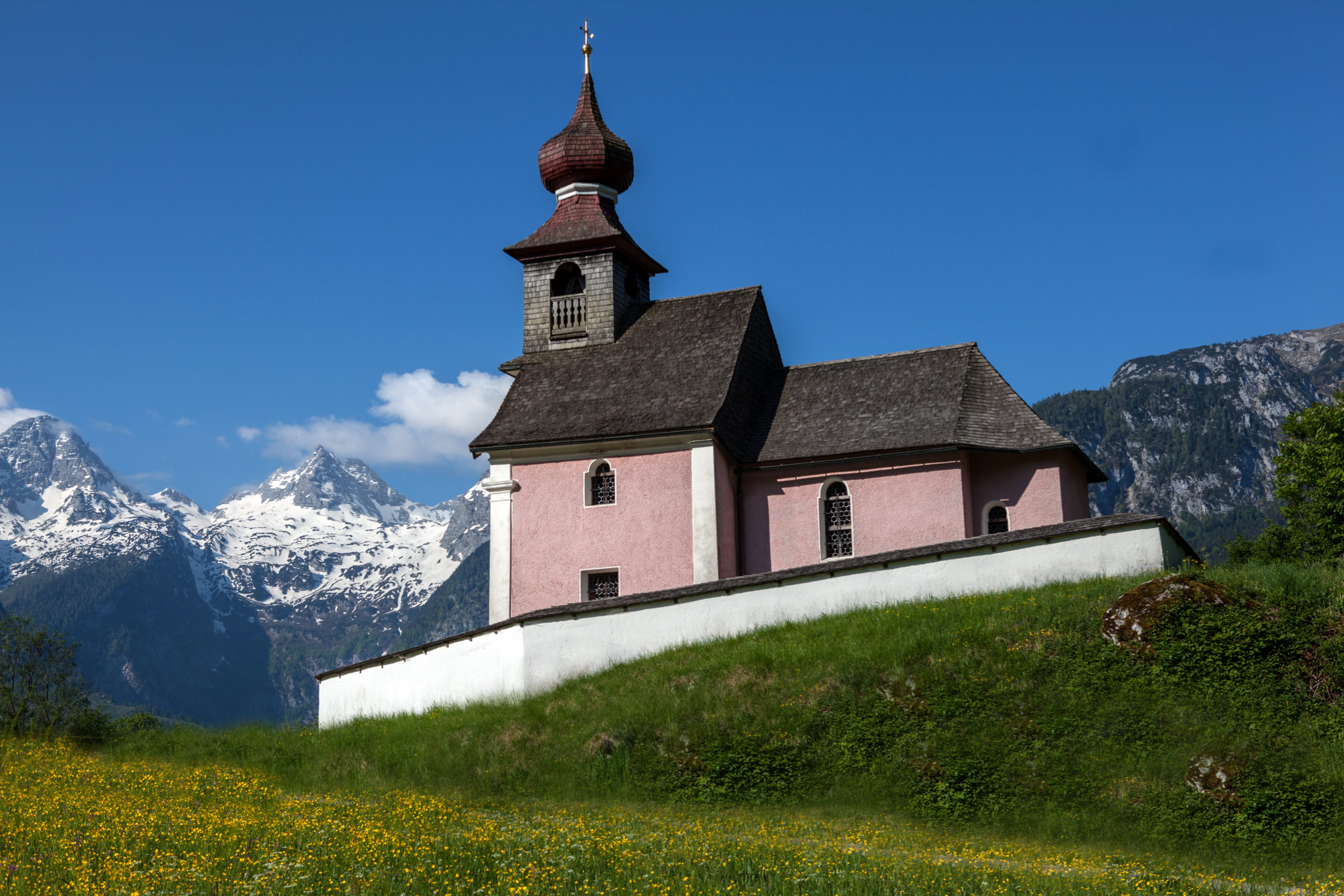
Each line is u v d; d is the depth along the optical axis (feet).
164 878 52.16
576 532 137.59
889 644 90.53
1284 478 145.18
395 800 80.18
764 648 96.99
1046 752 76.74
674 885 51.75
